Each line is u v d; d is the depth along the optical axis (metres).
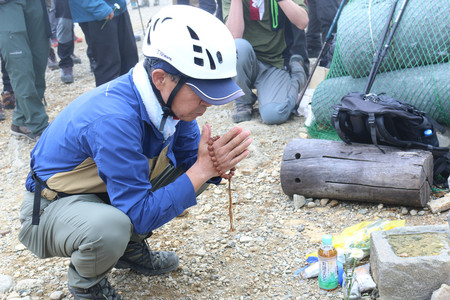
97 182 2.33
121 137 2.11
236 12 4.89
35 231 2.35
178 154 2.72
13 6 4.81
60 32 6.98
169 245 3.15
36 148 2.40
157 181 2.67
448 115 3.63
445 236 2.49
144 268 2.79
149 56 2.13
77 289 2.37
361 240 2.76
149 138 2.32
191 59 2.05
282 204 3.53
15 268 3.09
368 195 3.22
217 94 2.11
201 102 2.18
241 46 4.78
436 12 3.65
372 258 2.55
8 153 5.11
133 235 2.42
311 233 3.12
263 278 2.74
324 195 3.39
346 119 3.30
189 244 3.14
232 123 5.11
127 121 2.14
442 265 2.26
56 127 2.30
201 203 3.68
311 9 6.55
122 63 5.90
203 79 2.10
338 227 3.15
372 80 3.74
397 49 3.81
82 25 5.56
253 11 4.86
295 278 2.70
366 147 3.29
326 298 2.50
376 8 3.92
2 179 4.58
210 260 2.95
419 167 3.06
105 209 2.20
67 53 7.15
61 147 2.26
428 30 3.67
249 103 5.10
